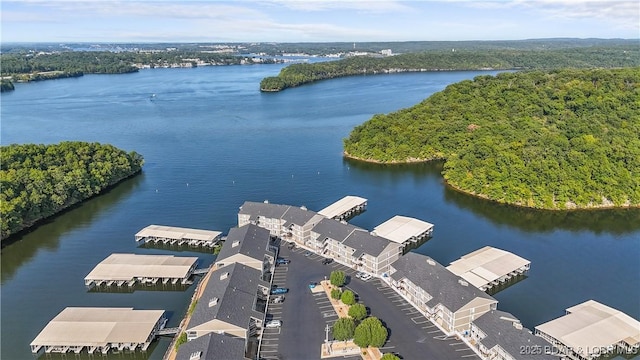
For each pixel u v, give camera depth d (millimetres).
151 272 156375
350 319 121125
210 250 181625
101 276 155250
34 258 177000
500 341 111938
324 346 119812
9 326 134750
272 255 159875
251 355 116312
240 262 150625
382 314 133000
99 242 189125
